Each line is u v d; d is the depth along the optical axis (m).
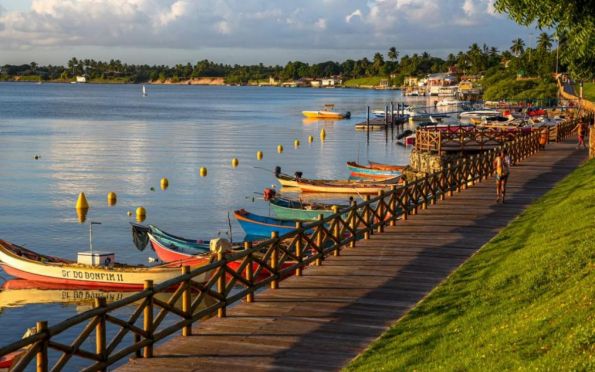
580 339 10.82
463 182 35.56
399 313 15.92
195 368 12.60
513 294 15.62
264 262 17.52
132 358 13.11
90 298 28.20
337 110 172.00
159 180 57.88
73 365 20.80
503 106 128.88
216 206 47.28
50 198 49.22
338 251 21.89
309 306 16.45
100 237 38.19
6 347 10.04
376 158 75.88
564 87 147.75
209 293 15.10
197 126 117.19
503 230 25.03
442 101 166.38
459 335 13.36
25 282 29.81
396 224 26.80
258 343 13.91
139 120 131.00
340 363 12.85
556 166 43.62
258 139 94.56
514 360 10.97
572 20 22.05
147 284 13.23
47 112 153.50
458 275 18.92
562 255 17.59
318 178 62.62
